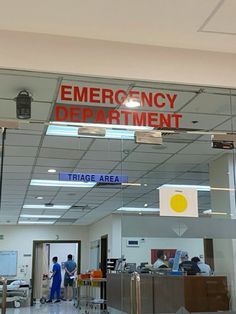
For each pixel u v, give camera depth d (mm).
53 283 14531
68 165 7207
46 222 14734
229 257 4305
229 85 3984
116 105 4359
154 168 6520
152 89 4125
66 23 3434
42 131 5273
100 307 8117
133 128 4539
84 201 9844
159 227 4254
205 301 4309
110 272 5355
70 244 16672
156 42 3787
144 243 4250
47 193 9195
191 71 3916
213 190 5207
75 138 5574
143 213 4395
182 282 4250
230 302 4293
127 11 3254
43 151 6477
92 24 3449
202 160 5773
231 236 4301
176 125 4645
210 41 3762
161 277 4266
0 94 4324
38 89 4211
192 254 4266
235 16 3324
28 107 4395
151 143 4918
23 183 8414
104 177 7262
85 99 4309
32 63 3604
